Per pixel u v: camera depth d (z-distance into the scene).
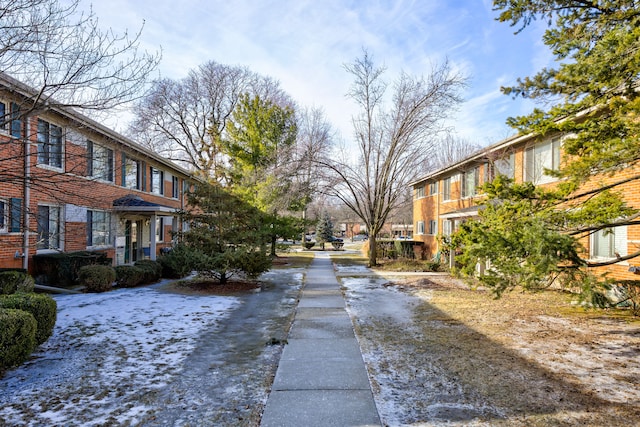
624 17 5.90
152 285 13.23
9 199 9.85
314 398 4.34
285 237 25.61
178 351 6.09
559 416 3.88
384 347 6.26
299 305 9.86
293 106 34.72
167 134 33.59
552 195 6.22
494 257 5.68
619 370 5.17
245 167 24.12
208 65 34.41
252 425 3.75
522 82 6.64
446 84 18.47
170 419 3.88
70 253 12.45
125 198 16.69
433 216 25.20
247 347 6.32
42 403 4.24
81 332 7.16
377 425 3.72
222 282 13.29
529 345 6.31
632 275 9.68
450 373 5.09
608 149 5.80
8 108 8.98
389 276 16.14
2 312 5.00
